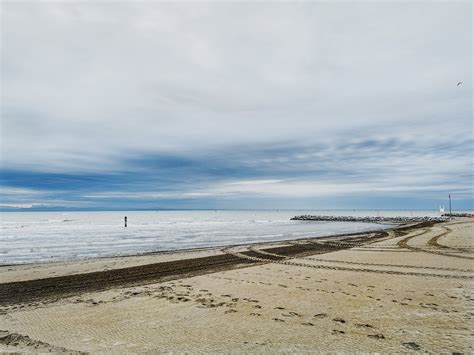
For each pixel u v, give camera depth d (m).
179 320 8.95
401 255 20.80
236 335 7.81
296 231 52.75
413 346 7.01
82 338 7.75
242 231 52.81
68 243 33.59
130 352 6.95
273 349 7.00
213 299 11.05
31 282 14.34
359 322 8.56
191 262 19.67
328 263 18.30
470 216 106.12
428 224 59.22
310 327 8.26
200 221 98.69
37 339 7.71
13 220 103.25
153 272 16.44
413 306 9.90
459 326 8.16
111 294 11.98
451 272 15.14
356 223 84.75
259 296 11.35
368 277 14.29
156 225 72.69
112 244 32.94
